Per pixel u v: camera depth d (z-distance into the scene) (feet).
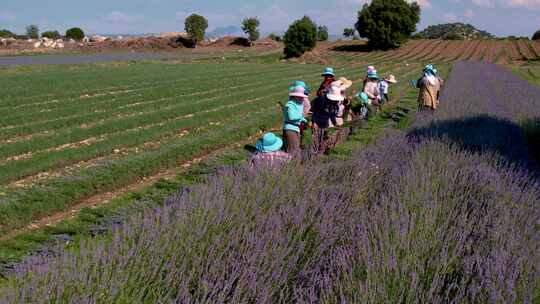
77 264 12.20
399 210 16.29
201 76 117.29
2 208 23.04
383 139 30.71
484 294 11.62
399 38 297.12
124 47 322.96
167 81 101.40
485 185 20.61
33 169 30.63
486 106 50.29
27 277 11.37
